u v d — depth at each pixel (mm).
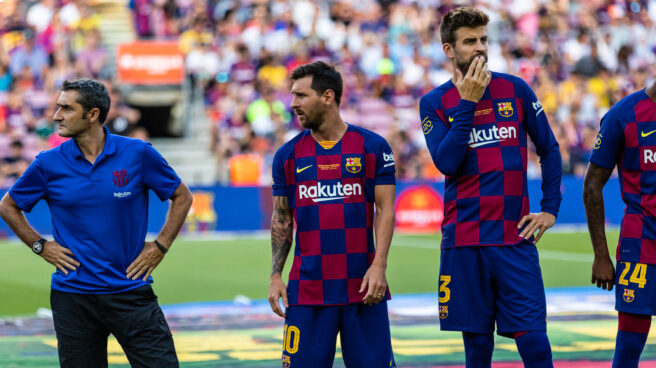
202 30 73562
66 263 14297
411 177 66688
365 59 73875
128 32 75062
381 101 71125
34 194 14547
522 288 14500
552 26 78562
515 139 14812
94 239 14289
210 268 41500
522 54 76688
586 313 28328
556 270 41250
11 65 69062
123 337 14453
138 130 63969
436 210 60656
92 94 14234
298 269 14234
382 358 14070
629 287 15109
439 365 20375
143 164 14641
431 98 15305
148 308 14500
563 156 69312
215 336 24797
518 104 14906
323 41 73812
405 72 73938
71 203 14312
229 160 63906
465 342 15273
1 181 60875
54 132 64062
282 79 71250
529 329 14398
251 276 39125
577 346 22422
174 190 14789
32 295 34531
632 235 15125
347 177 14102
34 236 14500
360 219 14148
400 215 59812
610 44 79125
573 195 62344
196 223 57375
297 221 14297
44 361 21562
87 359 14555
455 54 14750
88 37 70812
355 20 76250
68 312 14398
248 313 29406
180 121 70875
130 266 14422
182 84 70562
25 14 71500
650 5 82812
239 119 67438
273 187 14625
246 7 75000
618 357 15422
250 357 21688
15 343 23984
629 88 77750
